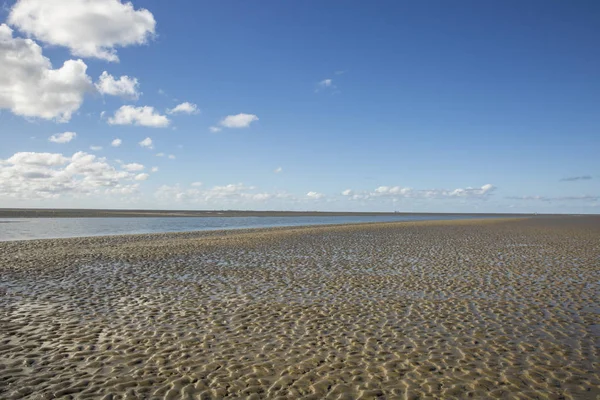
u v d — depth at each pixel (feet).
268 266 65.57
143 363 25.18
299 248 91.25
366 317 36.09
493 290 47.01
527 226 188.24
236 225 214.69
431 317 36.04
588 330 32.12
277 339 30.07
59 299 42.42
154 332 31.53
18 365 24.68
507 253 81.46
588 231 146.61
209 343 29.07
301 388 21.83
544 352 27.32
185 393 21.13
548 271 59.52
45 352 26.94
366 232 144.36
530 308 38.93
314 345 28.78
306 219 341.00
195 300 42.47
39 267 62.90
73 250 84.58
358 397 20.83
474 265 65.92
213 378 23.04
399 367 24.77
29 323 33.60
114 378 22.90
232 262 69.77
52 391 21.16
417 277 55.57
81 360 25.58
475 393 21.29
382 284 50.85
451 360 25.90
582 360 25.88
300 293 45.93
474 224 211.82
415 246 95.91
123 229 169.78
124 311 37.83
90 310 38.09
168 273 58.85
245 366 24.82
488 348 28.12
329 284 50.96
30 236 126.11
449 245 98.12
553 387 22.00
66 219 272.72
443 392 21.40
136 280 53.47
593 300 41.88
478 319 35.40
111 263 67.72
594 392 21.42
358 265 66.54
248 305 40.40
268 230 156.87
